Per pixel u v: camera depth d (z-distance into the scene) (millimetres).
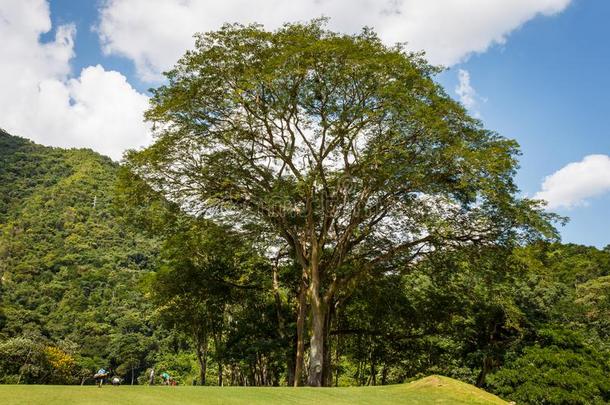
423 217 25969
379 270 29062
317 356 24688
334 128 24078
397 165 23500
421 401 16109
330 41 22766
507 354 25047
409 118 22922
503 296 27406
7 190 133500
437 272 29188
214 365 58469
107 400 10312
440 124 22641
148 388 13078
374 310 32750
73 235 115188
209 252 31703
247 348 31672
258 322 33844
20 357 51062
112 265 105938
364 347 36500
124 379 74500
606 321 40500
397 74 23703
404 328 33438
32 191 137625
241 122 25656
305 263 27188
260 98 25172
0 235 109125
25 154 155500
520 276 27234
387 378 43719
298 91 24188
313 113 25141
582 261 63281
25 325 70625
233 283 32781
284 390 16281
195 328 36562
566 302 32406
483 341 29234
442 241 26859
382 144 24312
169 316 35000
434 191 24297
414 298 33094
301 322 27188
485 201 24953
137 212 27906
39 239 111938
